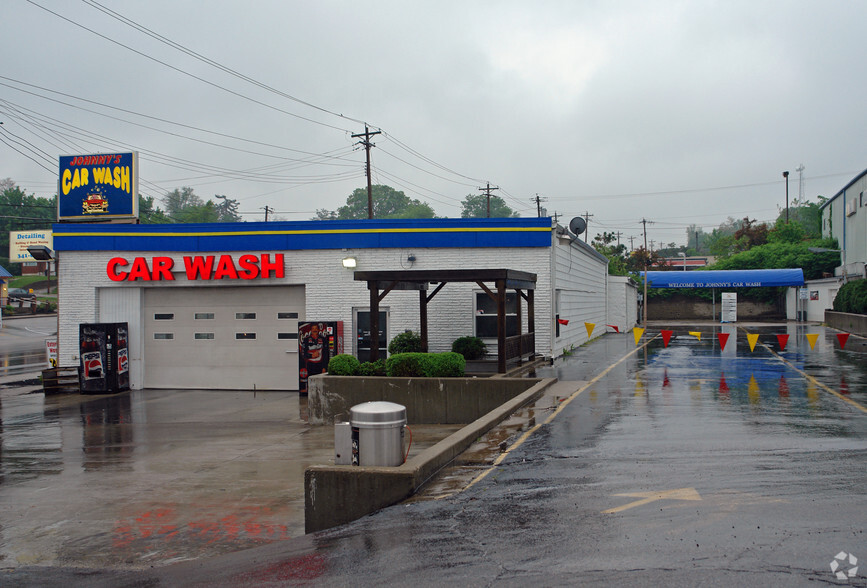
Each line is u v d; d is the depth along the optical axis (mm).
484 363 18078
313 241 20062
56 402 18578
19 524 8117
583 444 8859
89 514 8461
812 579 4391
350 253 19953
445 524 6059
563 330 21750
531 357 18641
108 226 20875
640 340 28891
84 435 13930
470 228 19688
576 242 23609
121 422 15414
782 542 5086
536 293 19578
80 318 21000
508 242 19562
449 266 19766
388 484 6812
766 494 6383
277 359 20297
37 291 80562
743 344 25594
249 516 8125
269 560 5918
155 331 20891
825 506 5941
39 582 6305
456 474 7645
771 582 4375
